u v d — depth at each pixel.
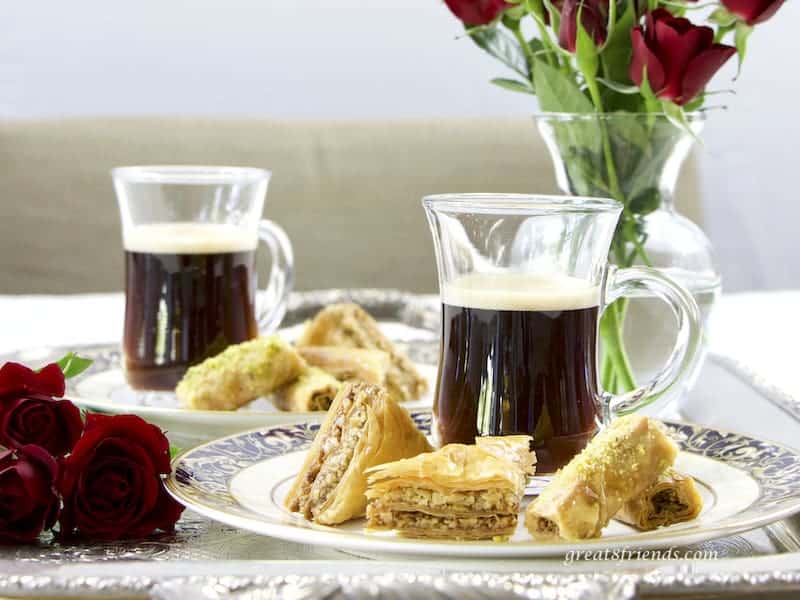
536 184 1.89
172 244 1.01
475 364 0.84
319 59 2.22
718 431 0.89
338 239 1.87
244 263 1.03
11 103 2.17
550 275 0.84
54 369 0.84
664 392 0.88
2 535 0.80
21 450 0.81
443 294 0.85
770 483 0.83
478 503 0.78
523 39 0.95
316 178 1.87
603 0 0.92
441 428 0.85
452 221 0.84
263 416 0.92
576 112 0.93
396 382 1.03
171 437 0.94
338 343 1.07
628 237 0.94
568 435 0.84
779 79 2.25
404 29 2.23
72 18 2.16
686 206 1.89
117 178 1.02
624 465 0.79
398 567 0.75
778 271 2.31
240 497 0.81
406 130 1.91
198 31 2.19
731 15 0.92
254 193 1.04
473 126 1.92
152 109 2.20
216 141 1.86
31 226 1.82
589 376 0.85
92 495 0.81
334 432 0.82
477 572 0.74
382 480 0.78
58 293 1.82
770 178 2.28
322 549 0.80
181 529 0.83
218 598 0.72
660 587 0.73
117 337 1.21
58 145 1.83
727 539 0.82
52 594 0.73
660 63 0.90
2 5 2.14
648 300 0.93
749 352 1.15
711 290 0.95
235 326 1.03
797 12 2.22
